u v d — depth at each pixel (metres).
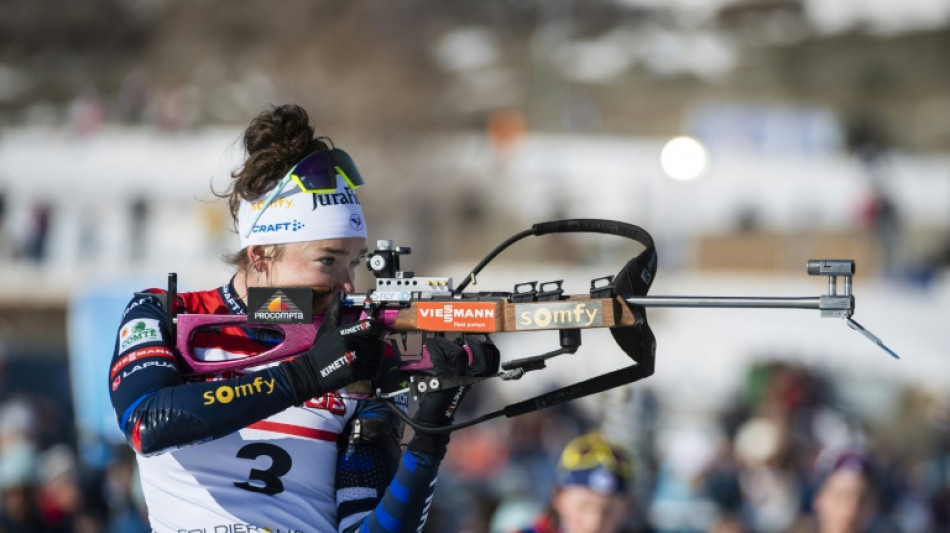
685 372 64.69
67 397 56.56
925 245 102.38
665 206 97.00
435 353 9.17
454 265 101.19
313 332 9.59
